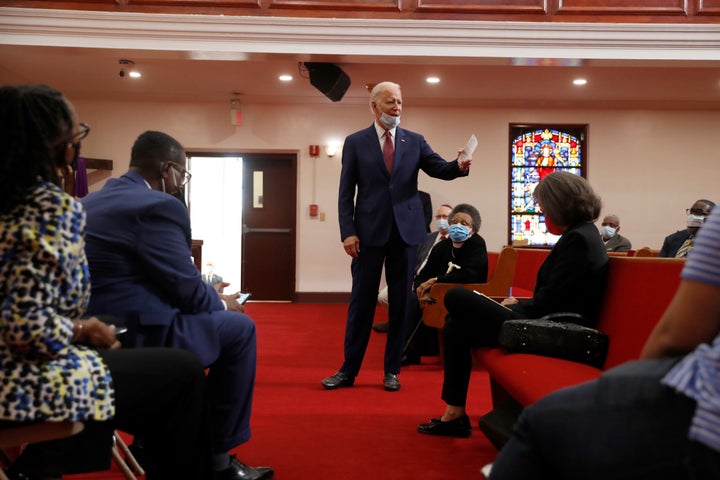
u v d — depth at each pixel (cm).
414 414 318
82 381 139
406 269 372
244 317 216
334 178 940
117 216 198
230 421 212
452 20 595
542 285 257
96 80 811
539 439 119
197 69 748
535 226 949
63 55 620
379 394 362
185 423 158
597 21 603
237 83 824
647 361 116
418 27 594
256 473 223
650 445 107
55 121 144
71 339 141
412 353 465
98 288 196
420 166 380
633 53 600
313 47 593
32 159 139
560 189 248
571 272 239
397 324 376
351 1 598
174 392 155
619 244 796
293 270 945
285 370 438
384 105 364
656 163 941
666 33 597
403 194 368
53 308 135
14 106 140
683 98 894
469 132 938
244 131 934
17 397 131
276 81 811
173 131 930
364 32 592
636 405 109
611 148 940
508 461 124
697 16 604
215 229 1003
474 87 830
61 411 135
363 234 368
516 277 529
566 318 241
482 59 605
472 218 438
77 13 574
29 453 169
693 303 108
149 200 201
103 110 918
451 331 272
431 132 938
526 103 923
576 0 602
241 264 955
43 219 134
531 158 952
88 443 171
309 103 934
